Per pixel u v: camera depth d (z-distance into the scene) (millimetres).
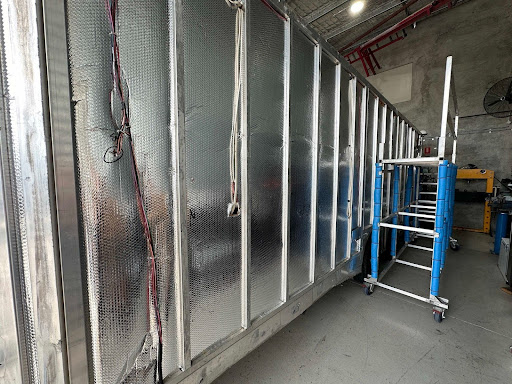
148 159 854
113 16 737
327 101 1816
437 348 1631
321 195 1812
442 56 5137
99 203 748
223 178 1114
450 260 3299
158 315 920
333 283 2031
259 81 1259
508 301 2227
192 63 958
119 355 824
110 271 785
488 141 4699
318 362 1518
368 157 2545
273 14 1320
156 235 895
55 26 633
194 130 979
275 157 1393
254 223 1287
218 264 1119
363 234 2496
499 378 1380
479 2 4664
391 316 2004
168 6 886
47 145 637
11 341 700
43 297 684
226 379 1392
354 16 4434
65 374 711
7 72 622
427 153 5270
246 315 1255
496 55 4559
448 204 2826
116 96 765
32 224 661
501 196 3861
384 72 5969
